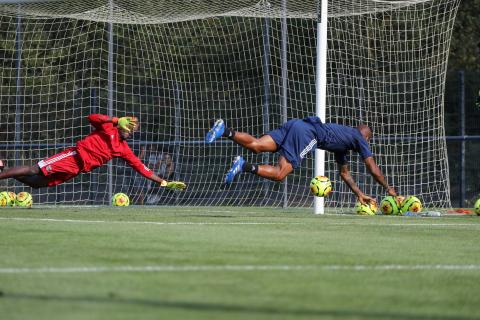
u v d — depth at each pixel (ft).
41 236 94.43
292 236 99.35
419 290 56.59
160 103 274.36
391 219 148.15
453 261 74.69
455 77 259.19
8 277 59.67
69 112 267.18
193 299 50.44
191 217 145.79
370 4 200.75
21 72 266.57
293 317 44.62
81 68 272.51
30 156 240.94
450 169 259.60
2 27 266.36
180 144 262.47
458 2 215.10
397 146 245.45
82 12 211.41
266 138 132.67
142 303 48.73
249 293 53.31
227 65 276.21
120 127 140.56
